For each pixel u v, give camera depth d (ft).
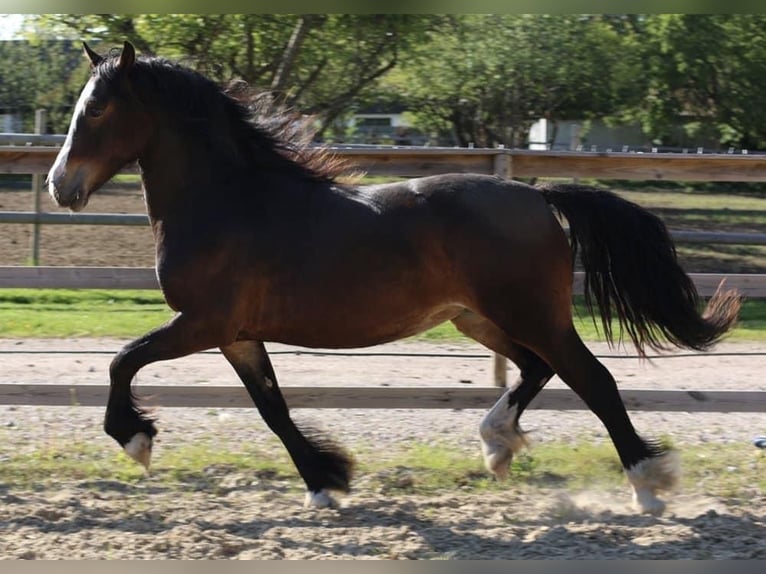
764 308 57.47
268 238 22.72
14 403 28.07
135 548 20.38
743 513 23.31
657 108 103.45
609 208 22.89
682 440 29.73
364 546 20.75
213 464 26.81
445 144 99.19
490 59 85.87
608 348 43.37
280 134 23.99
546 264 22.36
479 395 28.43
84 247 62.39
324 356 41.22
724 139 108.37
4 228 66.39
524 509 23.75
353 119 110.63
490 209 22.34
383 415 32.50
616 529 21.83
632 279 22.89
